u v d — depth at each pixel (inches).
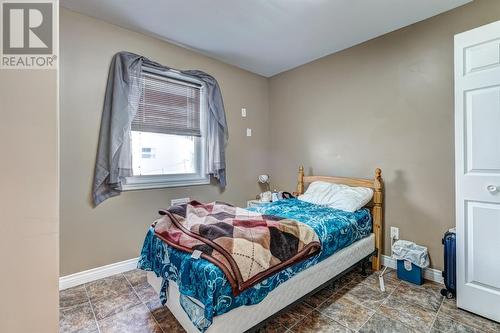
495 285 64.0
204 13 84.5
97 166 87.0
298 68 132.8
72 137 83.3
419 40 89.5
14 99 23.1
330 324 64.1
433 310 69.6
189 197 114.6
